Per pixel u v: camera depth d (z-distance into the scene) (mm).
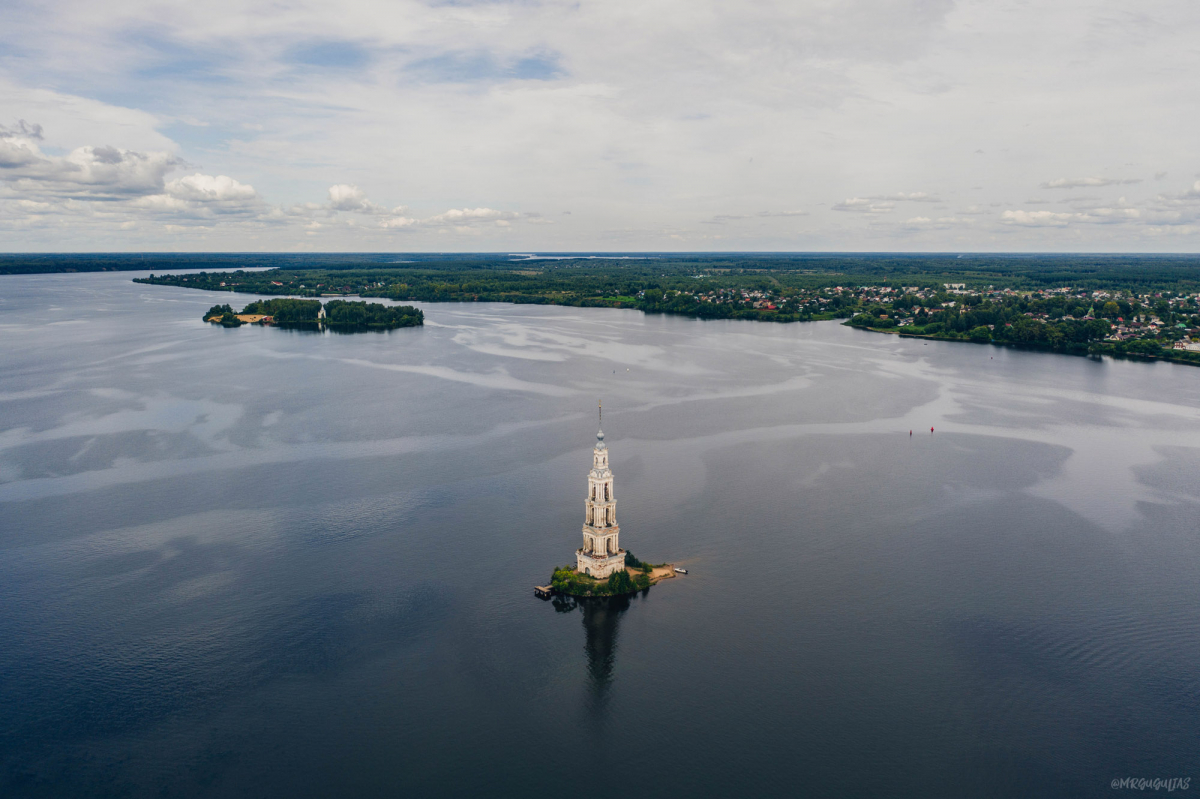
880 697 135750
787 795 114688
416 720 130500
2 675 142000
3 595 168875
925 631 155500
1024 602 166125
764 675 141750
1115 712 132000
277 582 173750
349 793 115250
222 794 115125
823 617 160125
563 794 115000
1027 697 135875
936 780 117562
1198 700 135000
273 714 131750
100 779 118250
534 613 161250
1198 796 114438
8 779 118312
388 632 154750
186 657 146750
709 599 167000
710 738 126375
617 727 128875
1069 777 118125
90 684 139375
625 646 150250
